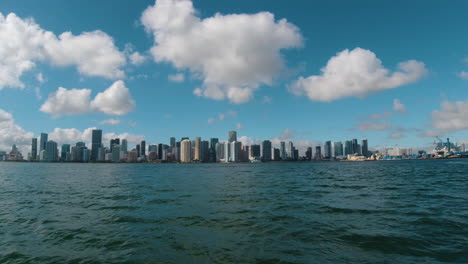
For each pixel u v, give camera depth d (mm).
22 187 36938
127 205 21125
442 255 9812
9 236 12930
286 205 20453
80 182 46000
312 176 58906
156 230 13680
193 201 22828
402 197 23906
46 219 16406
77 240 12188
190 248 10922
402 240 11531
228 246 11109
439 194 25516
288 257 9812
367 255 9930
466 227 13375
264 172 85062
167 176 65125
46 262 9766
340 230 13250
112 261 9742
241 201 22609
